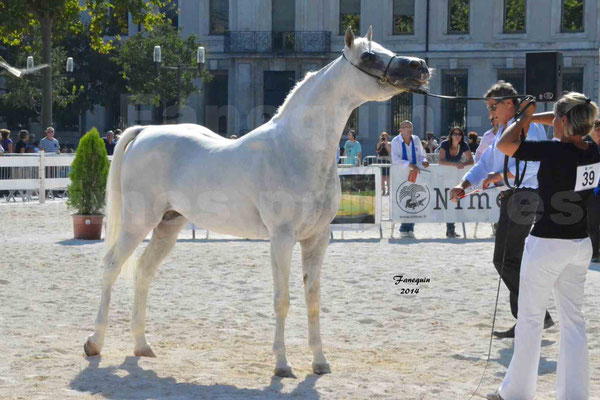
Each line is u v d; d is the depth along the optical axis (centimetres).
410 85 664
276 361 704
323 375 700
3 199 2630
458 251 1483
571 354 606
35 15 2989
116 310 967
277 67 5188
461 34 5025
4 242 1579
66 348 790
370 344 819
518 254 834
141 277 779
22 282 1143
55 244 1550
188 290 1090
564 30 4906
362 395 638
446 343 820
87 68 5053
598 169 613
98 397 632
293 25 5197
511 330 848
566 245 598
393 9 5103
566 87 4934
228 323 905
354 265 1309
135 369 716
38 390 646
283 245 678
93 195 1630
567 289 612
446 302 1018
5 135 2800
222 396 635
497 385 675
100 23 3325
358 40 676
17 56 4341
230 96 5238
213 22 5309
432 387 663
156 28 4022
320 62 5166
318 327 714
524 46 4941
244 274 1212
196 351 787
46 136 2766
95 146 1639
